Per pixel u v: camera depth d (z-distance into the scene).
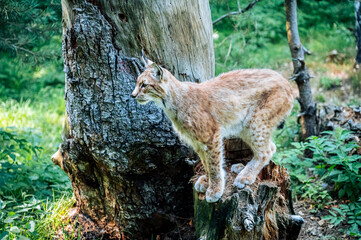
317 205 5.58
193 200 4.84
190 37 4.52
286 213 4.43
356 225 4.90
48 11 7.55
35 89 10.40
